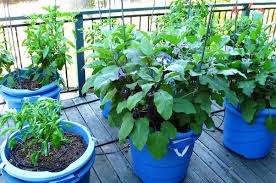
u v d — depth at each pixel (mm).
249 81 1891
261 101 1992
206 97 1683
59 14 2447
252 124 2031
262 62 1989
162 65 1644
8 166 1427
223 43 1864
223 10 3318
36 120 1482
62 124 1758
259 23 2234
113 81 1692
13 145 1605
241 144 2182
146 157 1745
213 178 2033
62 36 2434
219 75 1721
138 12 3146
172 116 1727
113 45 1895
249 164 2182
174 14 2818
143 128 1526
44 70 2383
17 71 2484
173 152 1691
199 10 2977
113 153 2271
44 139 1533
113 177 2021
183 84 1729
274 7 3680
